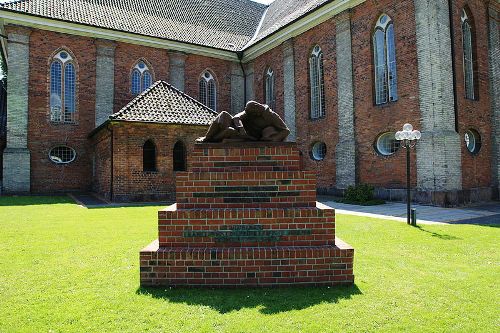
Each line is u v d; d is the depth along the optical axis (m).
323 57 21.38
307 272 4.59
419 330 3.41
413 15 16.31
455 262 5.80
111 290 4.47
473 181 16.58
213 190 4.90
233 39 29.94
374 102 18.30
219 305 3.99
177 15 29.14
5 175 20.67
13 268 5.45
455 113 15.88
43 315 3.74
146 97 18.69
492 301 4.11
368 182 18.38
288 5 28.48
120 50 24.50
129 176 17.20
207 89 28.00
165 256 4.57
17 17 21.11
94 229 8.97
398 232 8.50
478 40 17.75
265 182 4.90
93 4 25.73
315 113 22.52
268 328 3.44
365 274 5.11
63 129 22.56
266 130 5.21
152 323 3.55
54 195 21.28
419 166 15.77
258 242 4.71
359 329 3.43
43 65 22.08
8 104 21.02
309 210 4.75
